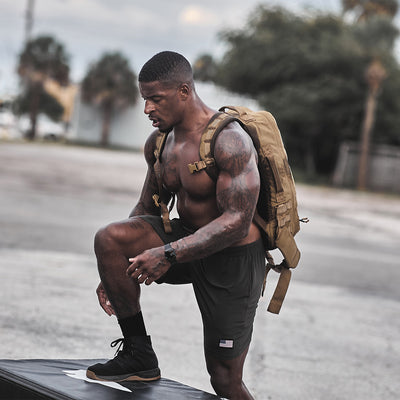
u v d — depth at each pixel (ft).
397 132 121.70
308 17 131.44
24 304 19.12
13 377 9.37
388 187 112.27
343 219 57.88
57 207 42.75
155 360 10.28
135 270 9.08
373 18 126.21
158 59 9.25
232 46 134.21
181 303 21.75
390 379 16.55
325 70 122.31
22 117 180.75
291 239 10.22
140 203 11.05
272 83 130.11
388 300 26.27
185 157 9.63
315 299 24.99
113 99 174.81
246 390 10.38
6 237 29.71
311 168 124.47
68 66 178.29
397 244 45.16
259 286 10.21
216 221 9.16
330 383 15.72
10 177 59.41
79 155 114.01
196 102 9.57
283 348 18.19
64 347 15.72
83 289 21.88
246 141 9.32
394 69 119.55
